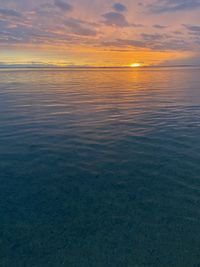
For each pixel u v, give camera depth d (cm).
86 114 1482
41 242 442
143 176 696
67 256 409
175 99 2014
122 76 5712
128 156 838
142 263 392
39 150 897
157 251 417
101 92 2575
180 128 1148
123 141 986
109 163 787
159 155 838
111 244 435
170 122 1261
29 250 423
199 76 5469
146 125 1213
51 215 523
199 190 613
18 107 1706
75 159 819
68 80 4434
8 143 970
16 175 707
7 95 2311
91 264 392
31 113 1514
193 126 1177
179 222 493
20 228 480
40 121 1316
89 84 3591
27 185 652
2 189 630
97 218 511
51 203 570
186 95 2261
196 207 543
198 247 425
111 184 656
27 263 395
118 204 563
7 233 466
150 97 2156
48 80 4412
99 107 1705
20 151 888
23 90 2761
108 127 1191
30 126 1214
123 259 401
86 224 492
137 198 586
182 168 736
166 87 3062
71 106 1747
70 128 1180
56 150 898
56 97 2189
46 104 1828
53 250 422
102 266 388
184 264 389
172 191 612
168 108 1630
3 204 564
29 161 802
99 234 462
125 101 1952
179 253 412
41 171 734
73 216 520
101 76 5700
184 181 659
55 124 1253
